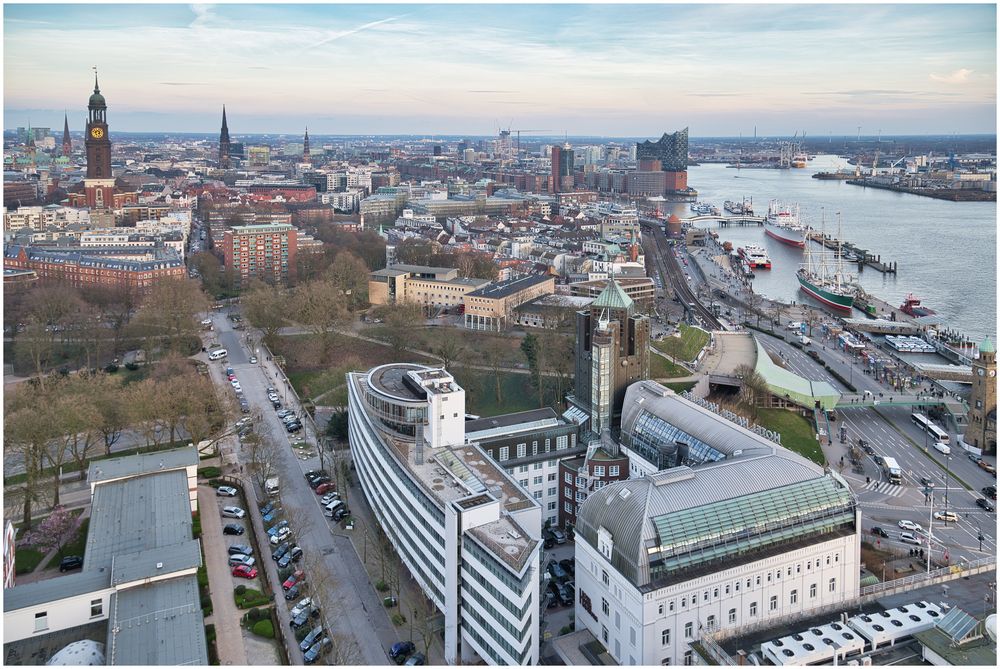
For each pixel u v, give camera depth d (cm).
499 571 17925
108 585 19438
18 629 18612
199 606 18788
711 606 19325
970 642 16750
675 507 19638
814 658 16750
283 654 19900
